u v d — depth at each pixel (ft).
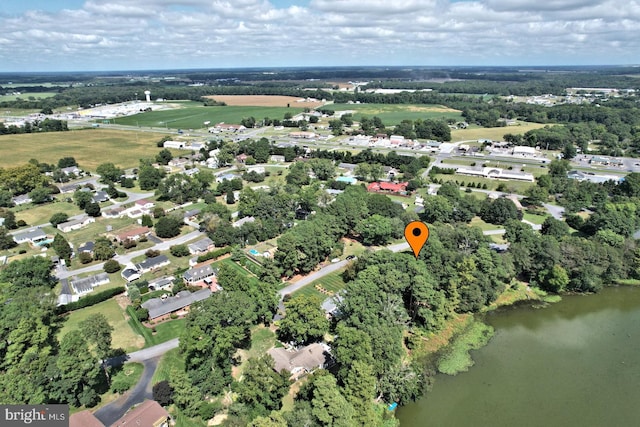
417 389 274.77
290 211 551.18
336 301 327.88
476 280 367.04
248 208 554.46
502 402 275.39
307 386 252.01
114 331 326.65
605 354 324.39
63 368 235.20
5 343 269.23
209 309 276.00
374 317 291.99
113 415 245.24
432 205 544.21
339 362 274.98
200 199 654.53
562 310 381.19
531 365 310.65
